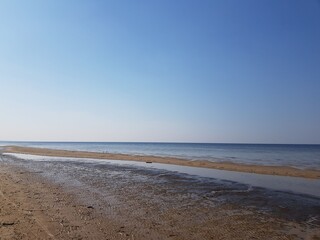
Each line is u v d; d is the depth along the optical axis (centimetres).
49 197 1291
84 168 2597
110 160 3525
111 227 891
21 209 1049
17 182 1706
